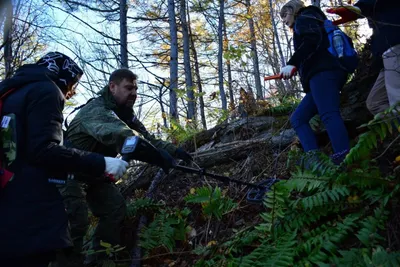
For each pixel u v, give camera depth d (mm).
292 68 3445
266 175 3844
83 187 3410
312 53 3268
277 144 4199
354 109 3938
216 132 5020
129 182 4812
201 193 3295
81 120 3146
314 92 3287
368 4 3090
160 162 3027
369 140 2463
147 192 4277
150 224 3467
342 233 2400
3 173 2104
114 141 2992
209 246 2947
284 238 2602
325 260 2330
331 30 3342
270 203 2752
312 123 4008
